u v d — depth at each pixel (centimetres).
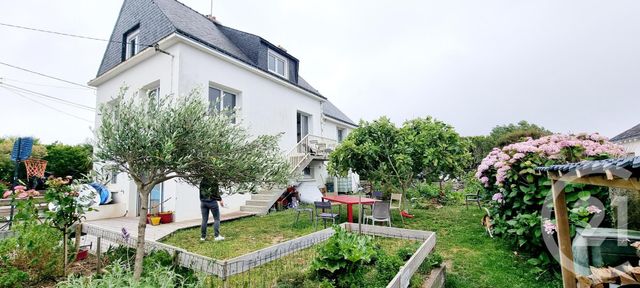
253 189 317
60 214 369
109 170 281
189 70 804
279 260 388
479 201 912
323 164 1462
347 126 1862
